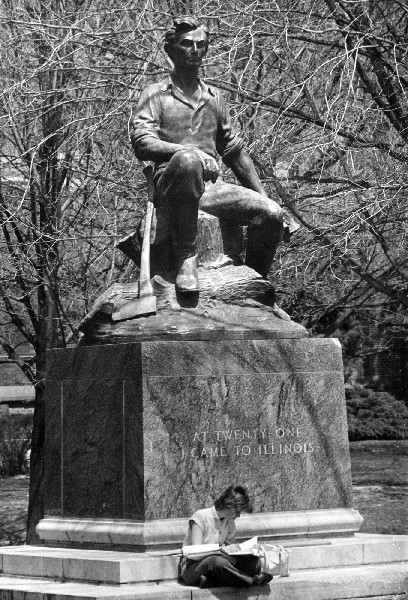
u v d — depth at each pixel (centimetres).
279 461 1212
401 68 1756
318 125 1719
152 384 1159
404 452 3494
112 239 1880
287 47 1692
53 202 1898
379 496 2553
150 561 1080
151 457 1148
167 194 1216
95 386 1213
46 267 1892
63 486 1246
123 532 1147
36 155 1856
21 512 2608
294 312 1939
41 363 1994
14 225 1894
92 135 1791
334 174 1764
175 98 1280
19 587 1096
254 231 1275
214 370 1191
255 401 1207
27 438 3762
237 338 1220
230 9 1817
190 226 1220
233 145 1309
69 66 1819
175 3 1859
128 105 1741
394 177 1684
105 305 1233
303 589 1091
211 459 1177
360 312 2059
